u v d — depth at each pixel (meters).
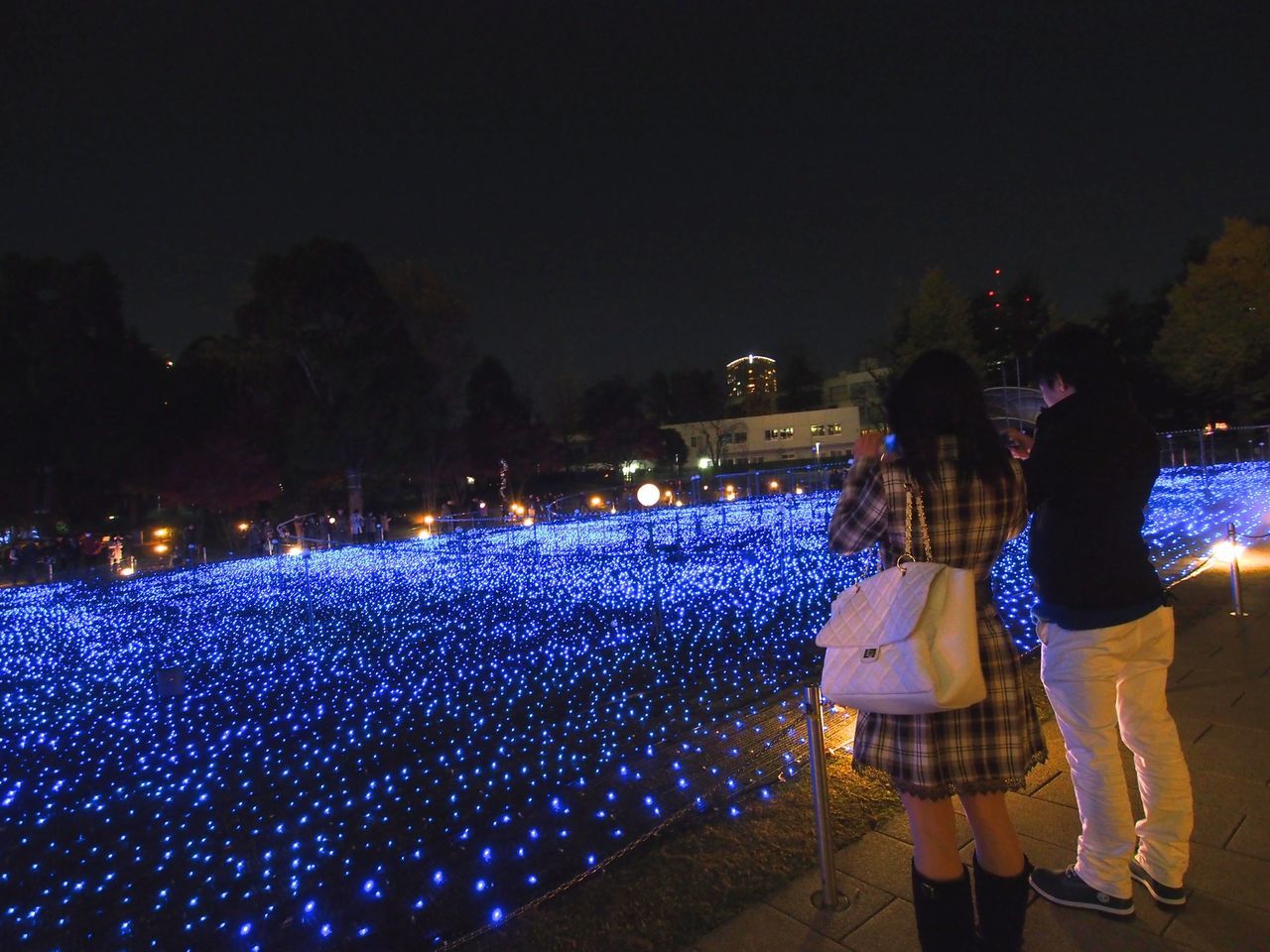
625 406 60.12
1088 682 2.68
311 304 32.78
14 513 30.05
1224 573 8.68
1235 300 31.84
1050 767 4.06
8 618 16.34
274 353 34.44
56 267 30.52
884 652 2.14
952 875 2.27
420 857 4.10
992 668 2.29
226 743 6.42
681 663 7.61
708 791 4.38
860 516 2.43
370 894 3.74
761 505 27.50
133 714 7.57
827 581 11.54
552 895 3.39
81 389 29.27
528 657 8.38
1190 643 6.03
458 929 3.34
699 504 34.88
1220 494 18.70
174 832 4.79
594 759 5.28
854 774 4.26
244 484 32.75
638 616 10.23
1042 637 2.83
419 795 4.96
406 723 6.51
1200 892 2.91
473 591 13.96
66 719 7.61
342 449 34.03
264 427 34.72
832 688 2.24
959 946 2.25
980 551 2.33
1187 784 2.81
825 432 65.75
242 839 4.60
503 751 5.59
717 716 5.91
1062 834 3.40
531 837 4.13
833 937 2.86
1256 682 5.02
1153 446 2.67
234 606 15.09
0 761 6.48
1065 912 2.86
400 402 34.38
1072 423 2.62
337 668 8.72
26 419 28.77
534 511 39.44
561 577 14.81
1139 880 2.98
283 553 29.94
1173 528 13.72
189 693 8.21
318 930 3.49
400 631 10.73
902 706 2.12
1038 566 2.76
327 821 4.71
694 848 3.66
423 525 39.38
